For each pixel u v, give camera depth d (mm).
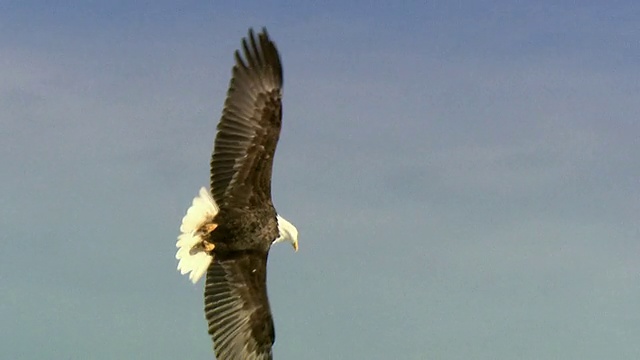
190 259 17766
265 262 18188
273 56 17516
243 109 17594
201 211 17781
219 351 18094
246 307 18312
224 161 17688
